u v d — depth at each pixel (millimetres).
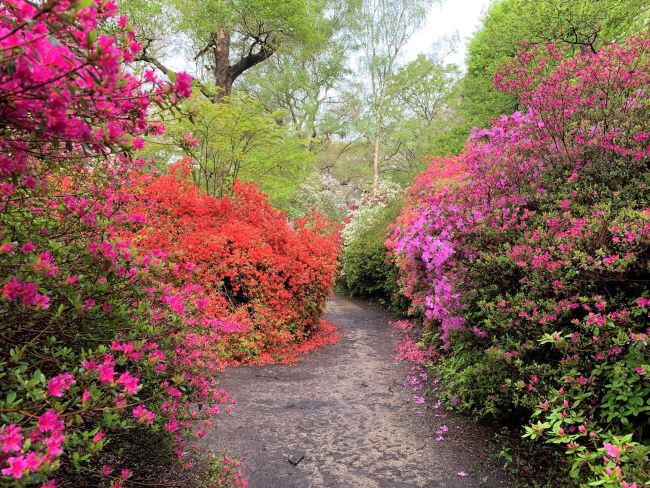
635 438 2250
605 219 2748
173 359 2256
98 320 1713
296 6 10914
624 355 2352
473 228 3768
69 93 1091
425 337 5762
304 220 7672
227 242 6016
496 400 3174
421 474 2857
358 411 3934
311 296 6715
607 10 7707
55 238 1865
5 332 1481
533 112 4055
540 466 2779
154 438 2178
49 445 1075
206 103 6895
